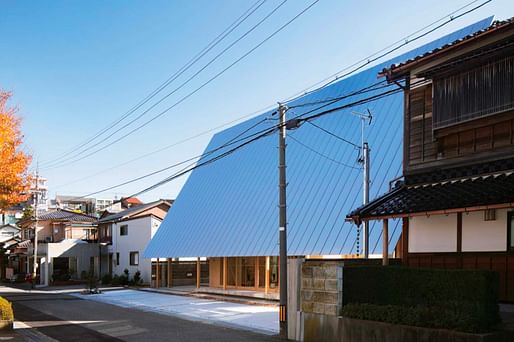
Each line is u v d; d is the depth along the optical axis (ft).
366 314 34.78
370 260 41.52
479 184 34.94
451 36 69.26
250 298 80.28
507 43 34.45
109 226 156.15
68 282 145.28
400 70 42.63
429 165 40.70
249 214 85.61
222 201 96.94
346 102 82.28
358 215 39.19
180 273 119.85
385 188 62.49
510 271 34.35
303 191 77.82
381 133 71.26
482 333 28.04
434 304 31.45
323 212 70.49
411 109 43.27
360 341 34.76
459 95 38.29
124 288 120.47
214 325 52.13
